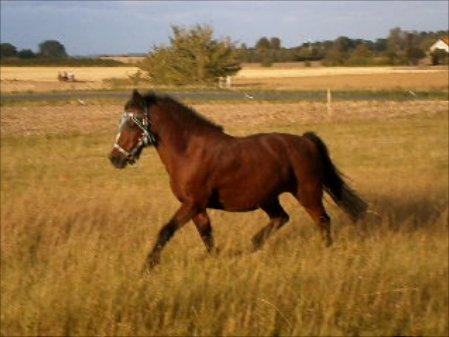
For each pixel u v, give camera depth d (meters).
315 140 9.38
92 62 127.06
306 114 32.88
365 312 6.44
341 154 20.58
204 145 8.54
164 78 53.84
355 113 33.25
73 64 124.94
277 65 128.38
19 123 30.08
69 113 34.03
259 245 8.98
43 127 28.98
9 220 10.41
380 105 37.03
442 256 7.98
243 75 89.81
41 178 17.48
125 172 18.47
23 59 131.75
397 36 130.00
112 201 11.87
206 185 8.53
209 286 6.83
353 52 132.75
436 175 15.69
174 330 6.07
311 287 6.83
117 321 6.30
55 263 8.09
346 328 6.18
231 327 5.96
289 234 9.68
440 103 38.22
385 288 6.89
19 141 25.06
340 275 7.10
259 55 142.62
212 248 8.58
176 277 7.07
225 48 58.19
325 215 9.36
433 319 6.26
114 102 39.56
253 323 6.15
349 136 24.84
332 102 38.78
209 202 8.68
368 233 9.33
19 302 6.61
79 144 24.23
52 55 162.50
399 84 63.56
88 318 6.20
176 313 6.41
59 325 6.14
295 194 9.23
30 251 9.26
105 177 17.58
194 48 56.59
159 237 8.24
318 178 9.27
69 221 10.52
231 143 8.69
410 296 6.77
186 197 8.53
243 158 8.66
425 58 111.81
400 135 24.97
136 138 8.57
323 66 121.75
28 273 7.84
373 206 10.74
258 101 40.00
